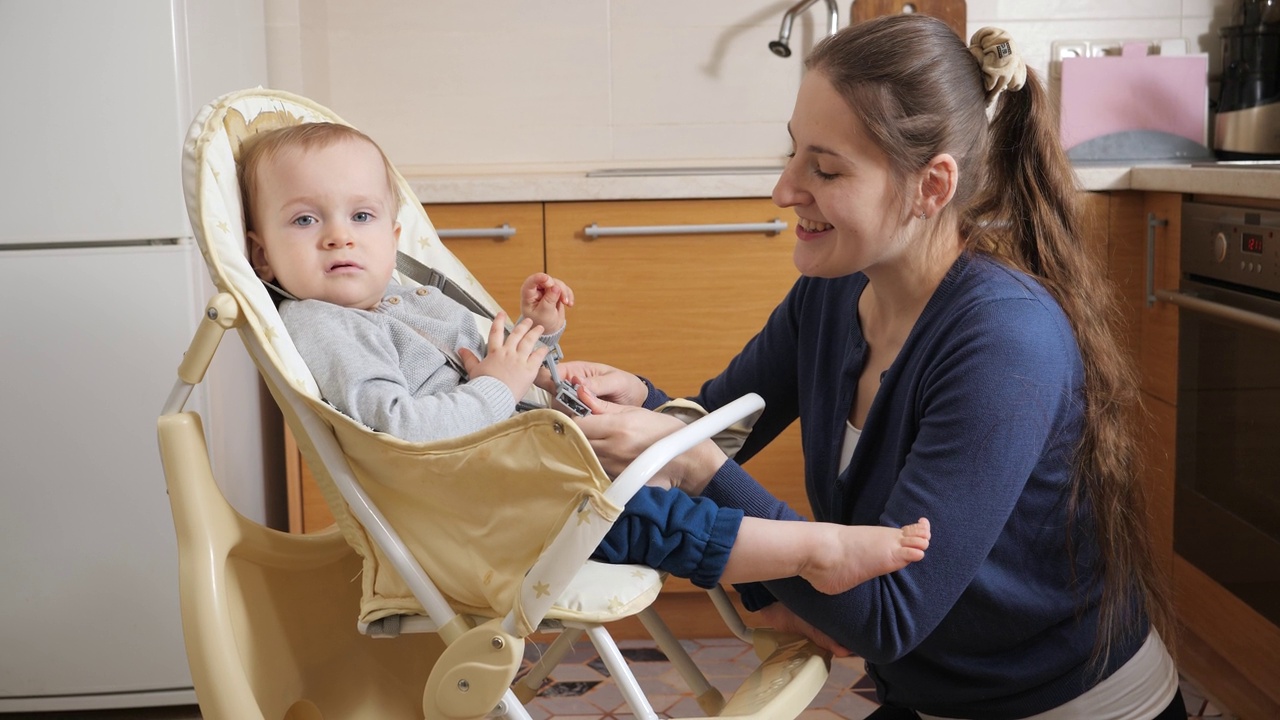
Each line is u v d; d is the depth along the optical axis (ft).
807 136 3.59
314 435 3.51
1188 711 6.77
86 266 6.51
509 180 7.48
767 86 9.50
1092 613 3.78
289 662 4.14
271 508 8.09
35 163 6.43
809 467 4.26
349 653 4.44
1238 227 6.36
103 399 6.63
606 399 4.54
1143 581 3.91
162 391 6.64
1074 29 9.36
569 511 3.17
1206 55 8.86
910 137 3.48
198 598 3.71
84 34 6.34
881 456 3.83
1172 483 7.39
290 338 3.69
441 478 3.35
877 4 9.13
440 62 9.39
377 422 3.59
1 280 6.50
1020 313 3.52
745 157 9.58
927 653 3.88
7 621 6.81
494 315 4.73
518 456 3.21
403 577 3.47
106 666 6.88
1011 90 3.93
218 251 3.56
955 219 3.81
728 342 7.73
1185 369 7.13
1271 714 6.45
